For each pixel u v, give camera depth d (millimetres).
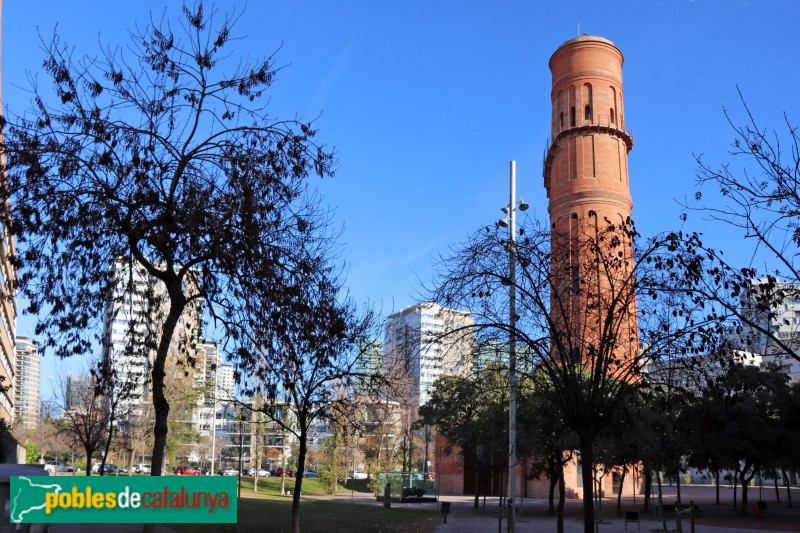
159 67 14602
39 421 97625
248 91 14969
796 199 12359
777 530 33156
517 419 31859
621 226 16422
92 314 15234
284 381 16047
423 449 89438
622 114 65500
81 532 19656
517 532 31109
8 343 75562
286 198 14953
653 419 31219
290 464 80062
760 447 39375
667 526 35469
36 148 13266
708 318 14562
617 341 17906
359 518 33750
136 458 91188
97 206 13805
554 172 65000
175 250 14438
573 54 65188
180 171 14297
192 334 17312
